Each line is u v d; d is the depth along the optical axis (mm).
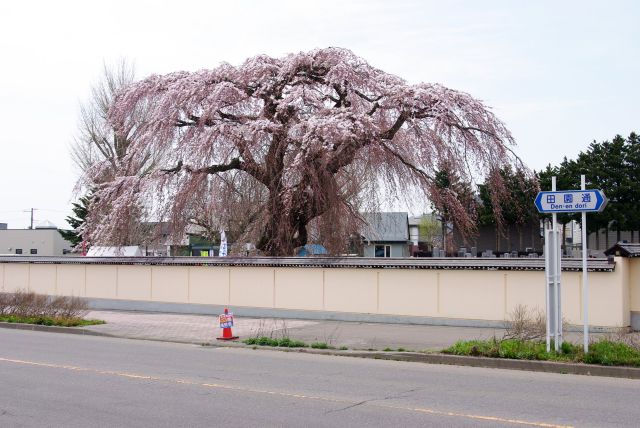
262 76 25109
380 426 7508
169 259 23875
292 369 11953
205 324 19719
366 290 19656
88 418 7914
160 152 25750
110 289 25344
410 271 18938
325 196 23484
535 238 49438
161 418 7914
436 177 25766
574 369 11484
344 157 23391
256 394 9445
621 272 15914
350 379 10828
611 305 16016
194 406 8594
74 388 9867
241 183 25938
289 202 23000
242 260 22094
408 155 24594
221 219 26516
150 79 26906
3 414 8133
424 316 18625
